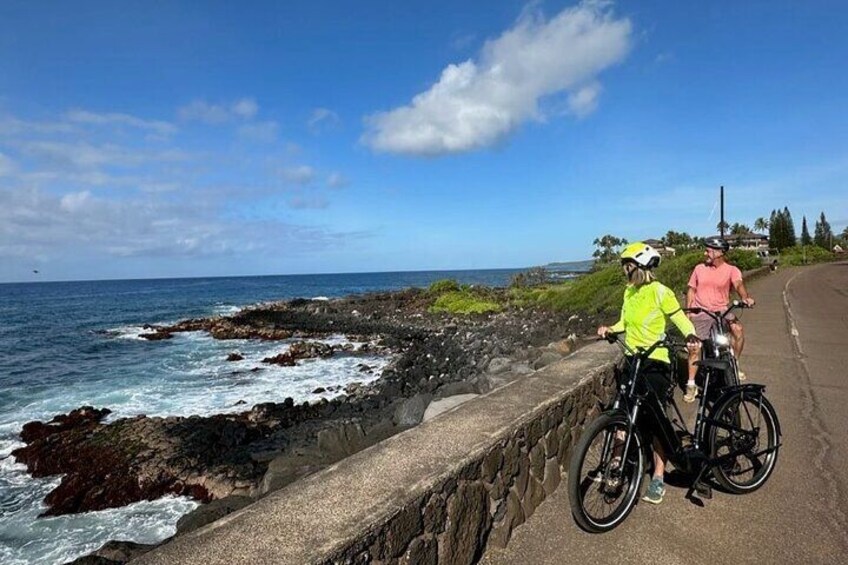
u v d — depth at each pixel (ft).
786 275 116.67
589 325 64.90
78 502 28.45
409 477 9.31
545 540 11.77
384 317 125.49
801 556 11.14
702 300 20.07
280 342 94.38
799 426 19.07
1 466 33.68
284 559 6.77
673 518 12.79
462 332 88.63
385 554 7.96
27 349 85.46
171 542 7.25
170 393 53.52
